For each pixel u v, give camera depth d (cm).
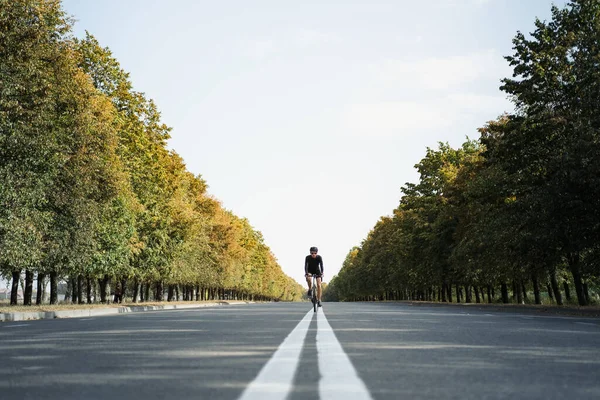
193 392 471
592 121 2703
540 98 3127
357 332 1116
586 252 3209
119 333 1129
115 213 3806
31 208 2733
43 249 3134
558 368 613
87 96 3117
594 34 2925
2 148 2400
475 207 4422
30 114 2464
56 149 2831
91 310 2753
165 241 4950
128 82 4225
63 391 482
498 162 3519
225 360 679
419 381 523
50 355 748
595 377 552
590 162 2606
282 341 923
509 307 3281
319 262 2261
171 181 5212
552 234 2817
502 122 4312
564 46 3095
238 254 9012
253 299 15675
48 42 2719
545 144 3141
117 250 3841
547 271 4028
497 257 3944
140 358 705
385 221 10694
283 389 477
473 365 634
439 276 5731
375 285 11400
